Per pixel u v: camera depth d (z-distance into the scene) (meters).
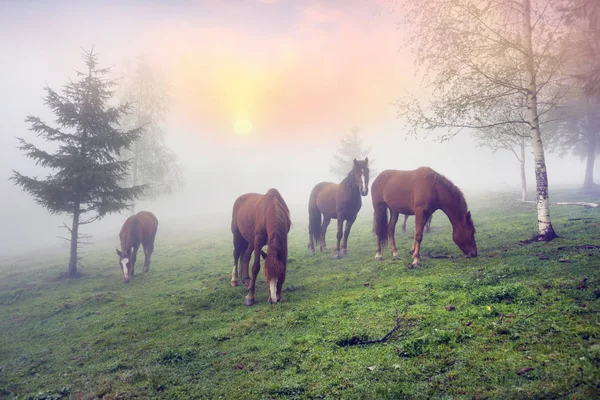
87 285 12.64
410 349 4.10
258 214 8.01
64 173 14.47
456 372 3.47
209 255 16.67
